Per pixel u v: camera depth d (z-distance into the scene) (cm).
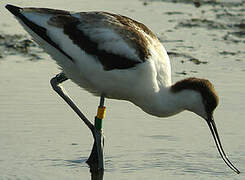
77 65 1027
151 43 1032
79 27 1023
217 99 1038
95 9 1844
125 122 1198
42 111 1218
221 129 1174
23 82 1342
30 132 1133
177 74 1423
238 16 1895
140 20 1802
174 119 1225
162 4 2011
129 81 1020
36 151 1068
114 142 1120
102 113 1065
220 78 1408
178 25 1788
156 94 1031
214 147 1110
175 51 1580
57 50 1033
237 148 1103
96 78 1030
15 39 1619
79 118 1204
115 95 1056
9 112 1202
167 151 1094
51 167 1022
